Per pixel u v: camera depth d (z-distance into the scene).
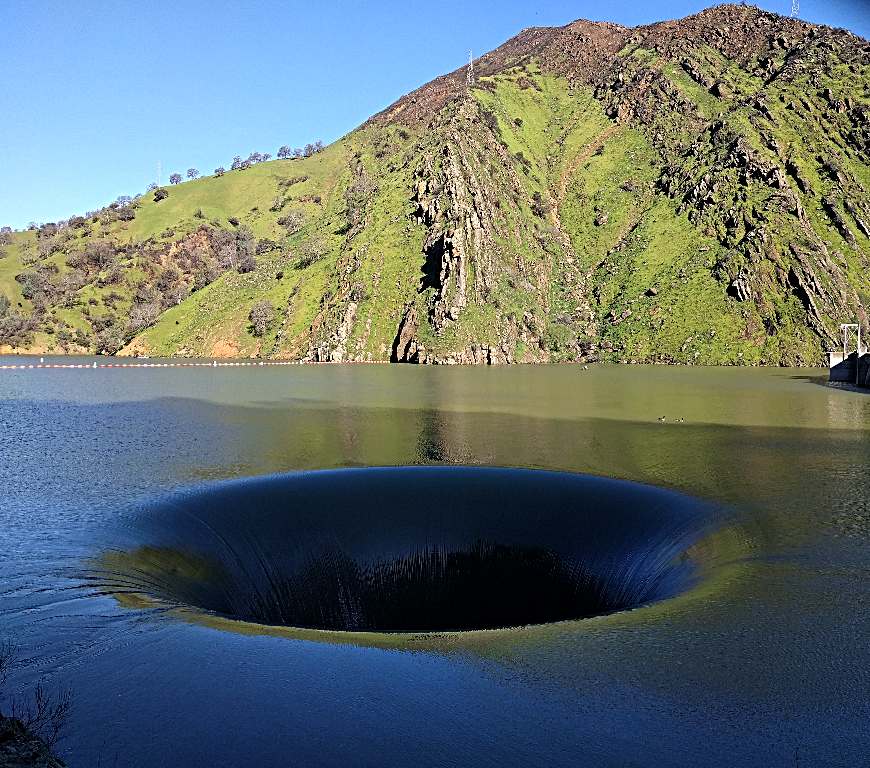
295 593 24.89
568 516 29.28
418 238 178.38
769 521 27.38
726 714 14.02
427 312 163.38
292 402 75.38
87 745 12.73
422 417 61.75
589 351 162.75
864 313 146.12
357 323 168.88
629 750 12.86
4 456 43.88
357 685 15.15
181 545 25.19
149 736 13.05
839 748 12.95
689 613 18.89
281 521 28.19
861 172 173.50
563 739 13.20
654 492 31.89
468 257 166.62
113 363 167.75
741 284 153.75
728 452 43.28
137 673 15.51
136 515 28.36
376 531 28.08
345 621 24.44
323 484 33.09
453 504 30.45
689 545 25.20
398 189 199.25
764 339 147.00
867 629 17.80
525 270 176.38
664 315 159.88
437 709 14.18
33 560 23.02
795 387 92.00
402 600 25.48
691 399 76.50
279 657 16.47
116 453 44.88
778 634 17.48
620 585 24.73
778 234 157.38
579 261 189.12
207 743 12.89
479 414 63.81
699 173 184.12
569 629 18.17
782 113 187.75
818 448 44.53
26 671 15.59
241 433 53.03
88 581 21.14
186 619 18.67
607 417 61.00
